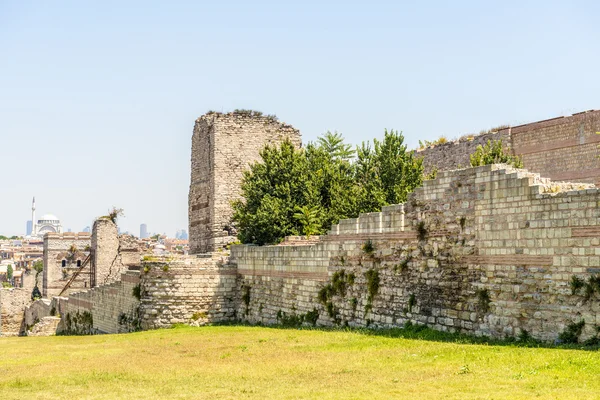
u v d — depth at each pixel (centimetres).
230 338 3925
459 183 3291
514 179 3008
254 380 2573
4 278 19175
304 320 4303
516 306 2964
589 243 2703
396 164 5359
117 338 4484
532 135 5369
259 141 6569
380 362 2741
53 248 10156
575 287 2731
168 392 2450
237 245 5062
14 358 3609
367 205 5197
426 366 2578
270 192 5466
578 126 5050
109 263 8369
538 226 2894
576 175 5031
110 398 2394
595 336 2658
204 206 6681
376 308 3753
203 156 6719
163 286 4969
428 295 3425
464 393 2109
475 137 5856
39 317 8481
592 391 2030
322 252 4184
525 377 2250
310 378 2538
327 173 5525
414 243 3538
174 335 4334
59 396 2483
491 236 3098
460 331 3228
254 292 4844
